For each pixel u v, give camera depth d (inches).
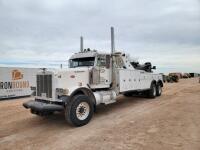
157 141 192.4
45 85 265.3
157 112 324.8
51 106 239.9
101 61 314.7
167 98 490.0
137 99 478.0
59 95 252.2
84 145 187.9
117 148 177.9
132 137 205.5
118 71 344.5
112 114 316.8
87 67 302.7
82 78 281.9
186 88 764.0
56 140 204.5
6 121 285.9
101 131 229.5
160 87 534.6
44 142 199.8
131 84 383.9
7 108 386.9
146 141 193.2
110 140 198.5
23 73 577.6
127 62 400.8
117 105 399.9
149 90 481.4
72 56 336.8
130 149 174.9
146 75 452.8
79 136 214.4
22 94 573.9
